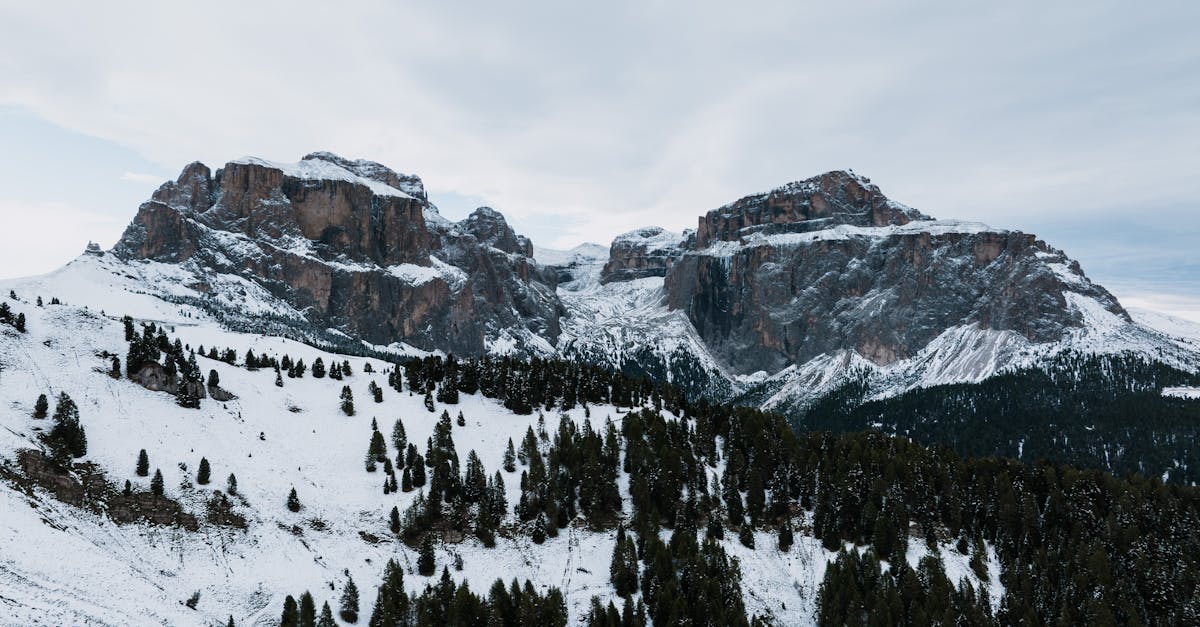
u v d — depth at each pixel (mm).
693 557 142875
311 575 128625
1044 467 199875
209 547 124812
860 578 149750
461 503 155125
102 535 114438
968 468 198250
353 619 121500
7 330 156625
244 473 147625
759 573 154250
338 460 168250
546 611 128125
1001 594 157750
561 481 166375
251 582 121000
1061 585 156250
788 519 170250
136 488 127562
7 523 98812
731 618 132875
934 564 152875
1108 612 142375
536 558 149375
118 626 85188
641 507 162625
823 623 141250
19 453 117875
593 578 145375
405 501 157500
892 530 161375
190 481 136125
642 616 131000
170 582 112250
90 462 128375
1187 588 151500
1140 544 163750
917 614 138875
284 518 140000
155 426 149500
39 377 146500
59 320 172125
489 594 133000
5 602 77875
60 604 83875
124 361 168000
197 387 168500
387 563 139000
